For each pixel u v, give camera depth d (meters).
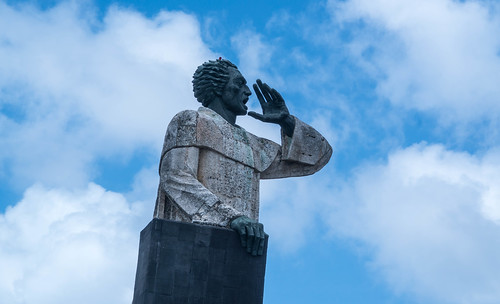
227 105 23.48
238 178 22.59
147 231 20.97
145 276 20.31
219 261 20.80
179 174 21.75
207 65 23.62
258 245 21.08
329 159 25.03
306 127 24.41
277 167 24.11
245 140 23.16
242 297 20.75
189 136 22.03
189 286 20.44
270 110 24.16
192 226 20.84
